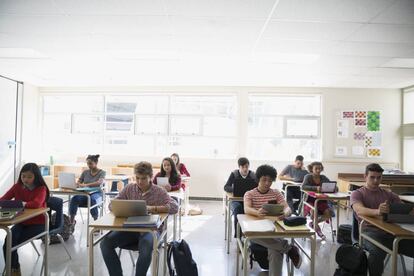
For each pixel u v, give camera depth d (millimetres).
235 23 2930
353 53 3814
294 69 4719
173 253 2248
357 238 2541
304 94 6305
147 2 2525
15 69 5039
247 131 6359
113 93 6660
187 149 6582
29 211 2301
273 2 2480
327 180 4035
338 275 2352
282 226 2021
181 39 3414
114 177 4684
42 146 6781
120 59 4340
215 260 2957
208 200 6250
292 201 4562
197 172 6332
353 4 2482
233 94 6465
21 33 3275
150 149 6656
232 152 6512
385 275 2625
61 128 6793
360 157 6141
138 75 5430
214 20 2867
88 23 2984
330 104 6219
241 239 2473
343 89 6215
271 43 3496
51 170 6066
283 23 2902
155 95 6645
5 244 2178
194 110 6586
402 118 6129
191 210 4871
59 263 2822
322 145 6207
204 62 4422
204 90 6406
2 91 5730
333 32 3105
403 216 2164
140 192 2482
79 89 6688
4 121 5801
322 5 2512
